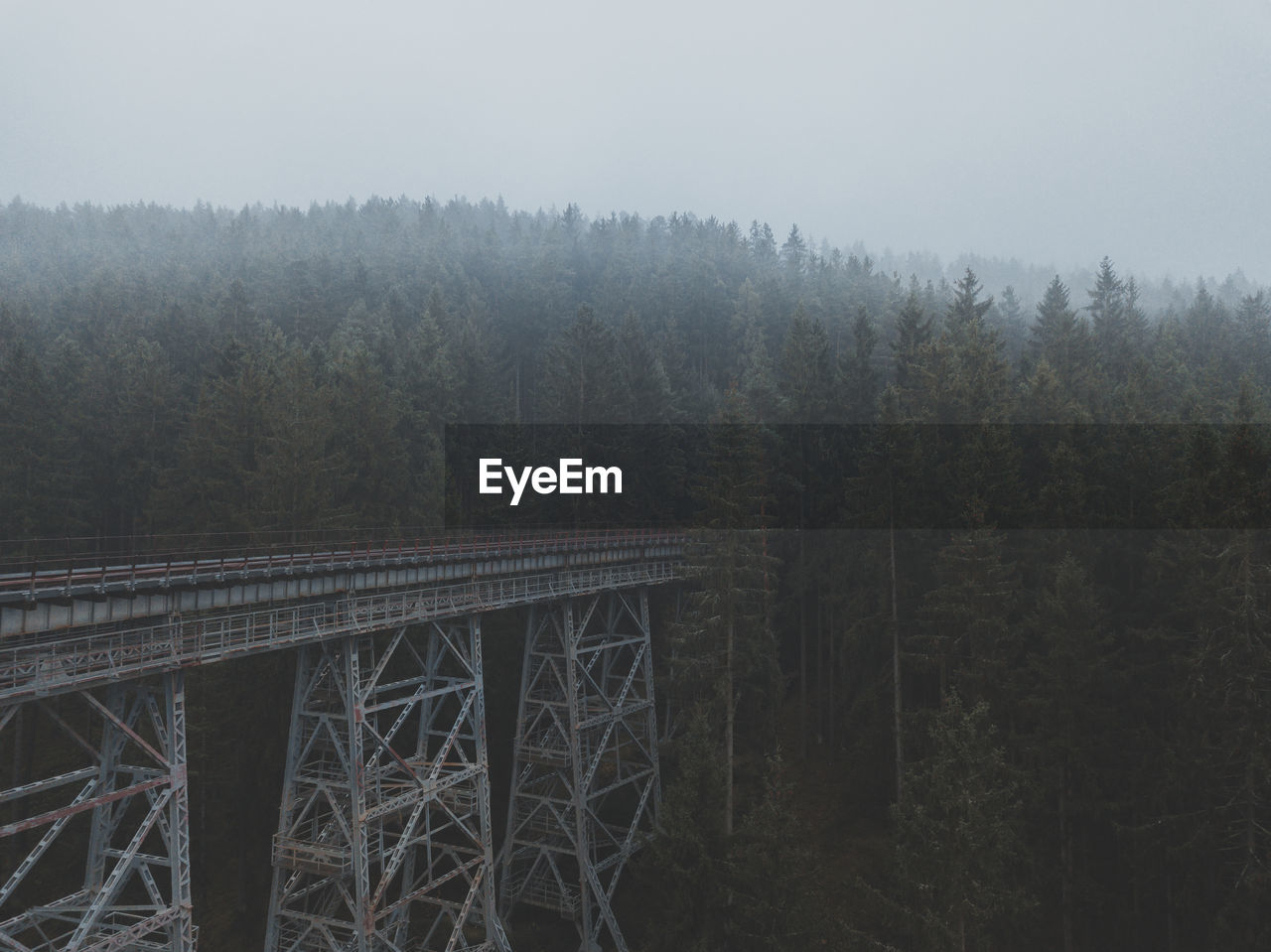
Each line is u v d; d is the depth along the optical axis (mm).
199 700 34875
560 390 53094
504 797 40656
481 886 30422
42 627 19062
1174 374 50938
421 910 35906
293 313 81062
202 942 33250
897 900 23844
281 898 25875
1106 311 69250
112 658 19547
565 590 34844
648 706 39156
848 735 38812
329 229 144375
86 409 51906
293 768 26375
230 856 37062
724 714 32531
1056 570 29750
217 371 51750
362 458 43406
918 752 33281
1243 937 23188
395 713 37938
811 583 41969
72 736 19219
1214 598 25594
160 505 44438
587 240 147625
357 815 25438
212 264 116000
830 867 32625
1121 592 32406
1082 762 26234
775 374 61844
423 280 94188
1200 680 24859
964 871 20828
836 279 112062
